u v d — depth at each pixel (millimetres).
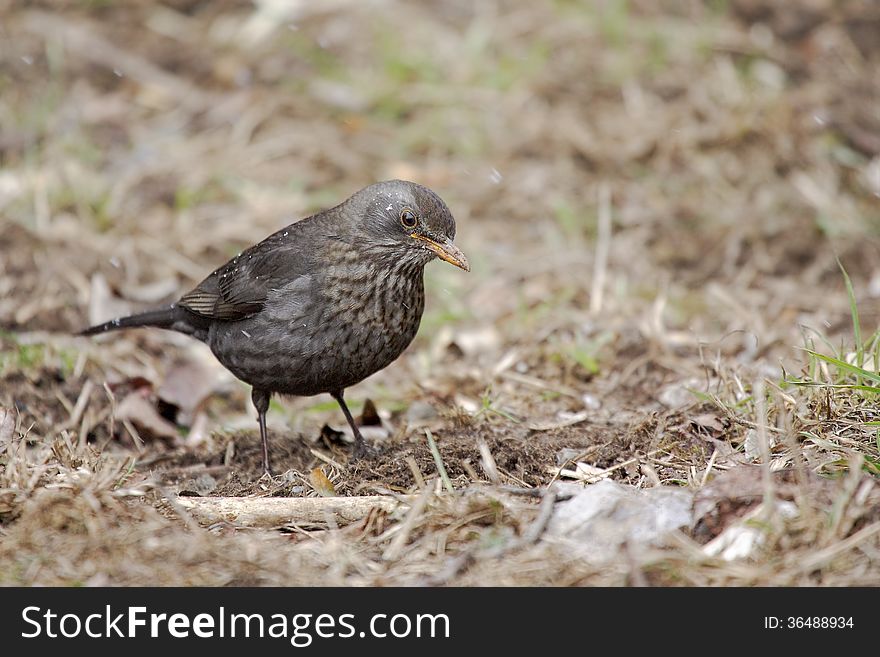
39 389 11672
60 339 12820
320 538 8336
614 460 9688
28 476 8812
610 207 15562
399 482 9516
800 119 16641
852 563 7430
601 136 16734
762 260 14562
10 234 14383
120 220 15211
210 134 17062
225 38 18828
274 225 15367
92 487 8398
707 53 18188
